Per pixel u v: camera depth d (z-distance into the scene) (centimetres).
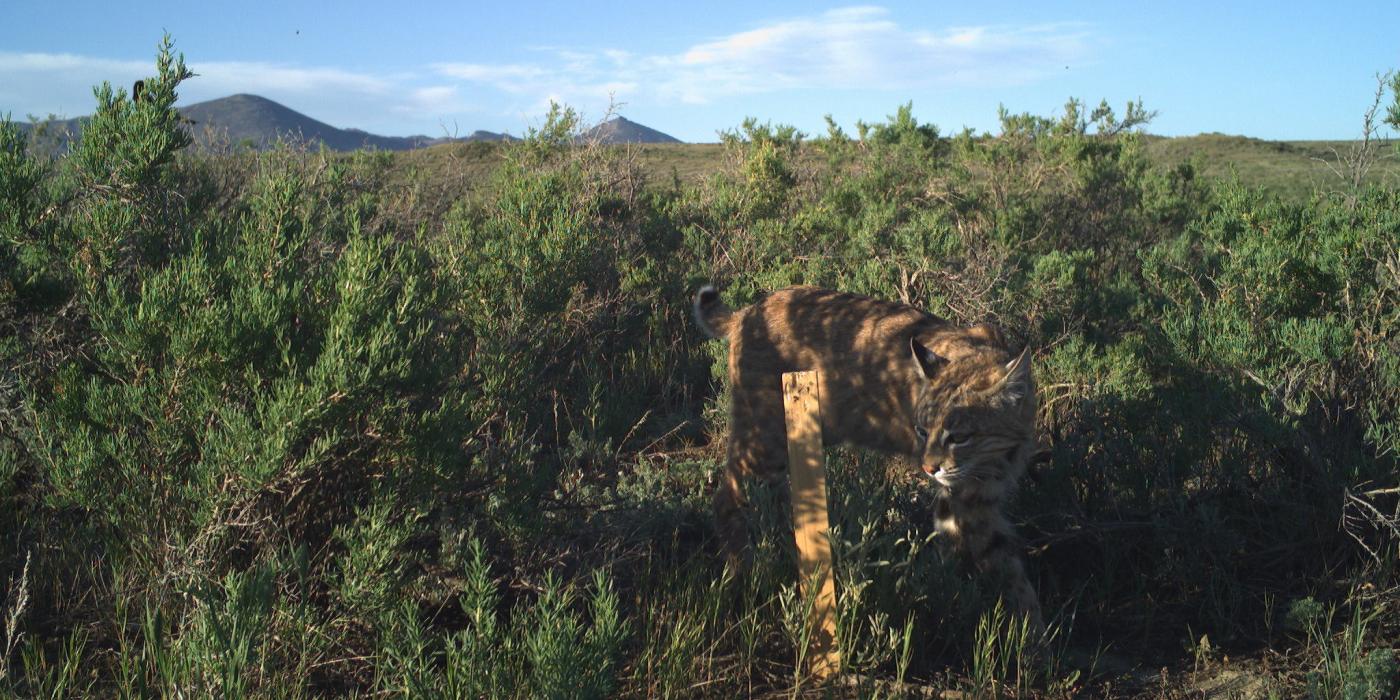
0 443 471
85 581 450
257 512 419
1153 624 509
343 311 421
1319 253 628
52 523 472
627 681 412
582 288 897
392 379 417
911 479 641
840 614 434
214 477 396
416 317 467
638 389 892
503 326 672
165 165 539
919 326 550
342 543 446
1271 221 695
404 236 1064
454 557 469
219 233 527
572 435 736
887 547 516
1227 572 527
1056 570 568
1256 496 563
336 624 409
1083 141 1455
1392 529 494
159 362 429
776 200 1271
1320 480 534
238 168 1051
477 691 357
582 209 975
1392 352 575
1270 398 555
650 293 995
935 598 486
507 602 482
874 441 555
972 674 452
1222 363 585
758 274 1018
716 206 1184
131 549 429
